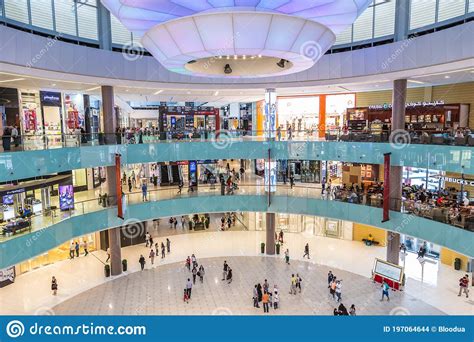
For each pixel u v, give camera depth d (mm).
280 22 9664
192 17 9578
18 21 17938
